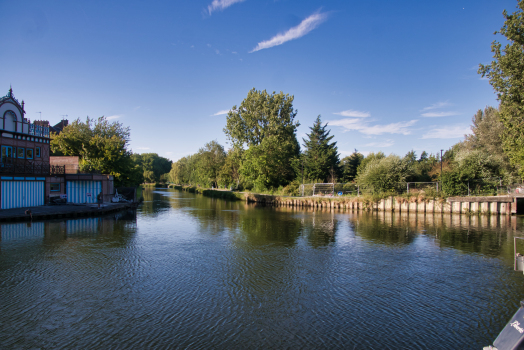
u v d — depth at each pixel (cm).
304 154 6575
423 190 3925
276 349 769
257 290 1145
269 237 2111
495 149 4378
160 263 1448
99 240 1892
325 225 2697
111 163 4622
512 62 2583
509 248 1816
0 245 1711
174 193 8512
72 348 756
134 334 826
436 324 909
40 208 2973
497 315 970
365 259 1571
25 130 3153
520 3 2564
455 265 1477
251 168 6012
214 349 764
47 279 1205
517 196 3297
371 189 4272
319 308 1005
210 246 1811
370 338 829
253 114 6275
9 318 898
